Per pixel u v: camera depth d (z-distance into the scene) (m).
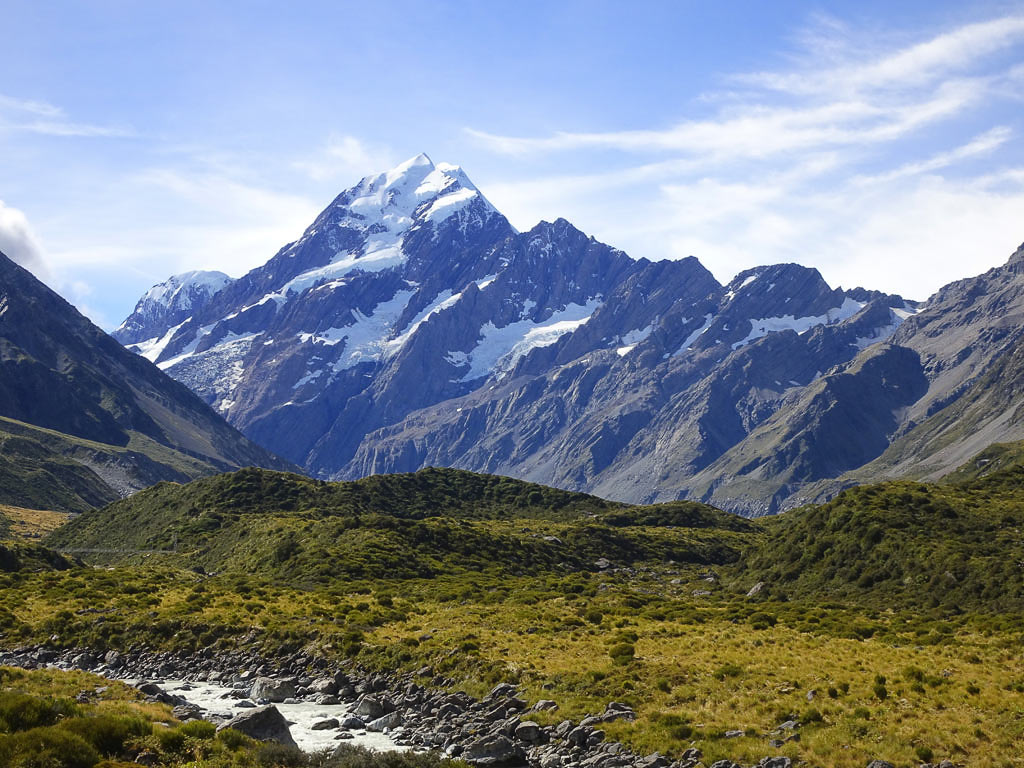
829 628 85.25
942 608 110.06
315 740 56.59
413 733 58.97
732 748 49.75
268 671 80.06
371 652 80.00
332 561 142.00
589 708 59.41
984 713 50.53
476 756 52.84
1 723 42.94
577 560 176.12
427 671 73.19
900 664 63.75
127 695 59.44
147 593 111.56
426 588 125.62
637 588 147.12
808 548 145.75
